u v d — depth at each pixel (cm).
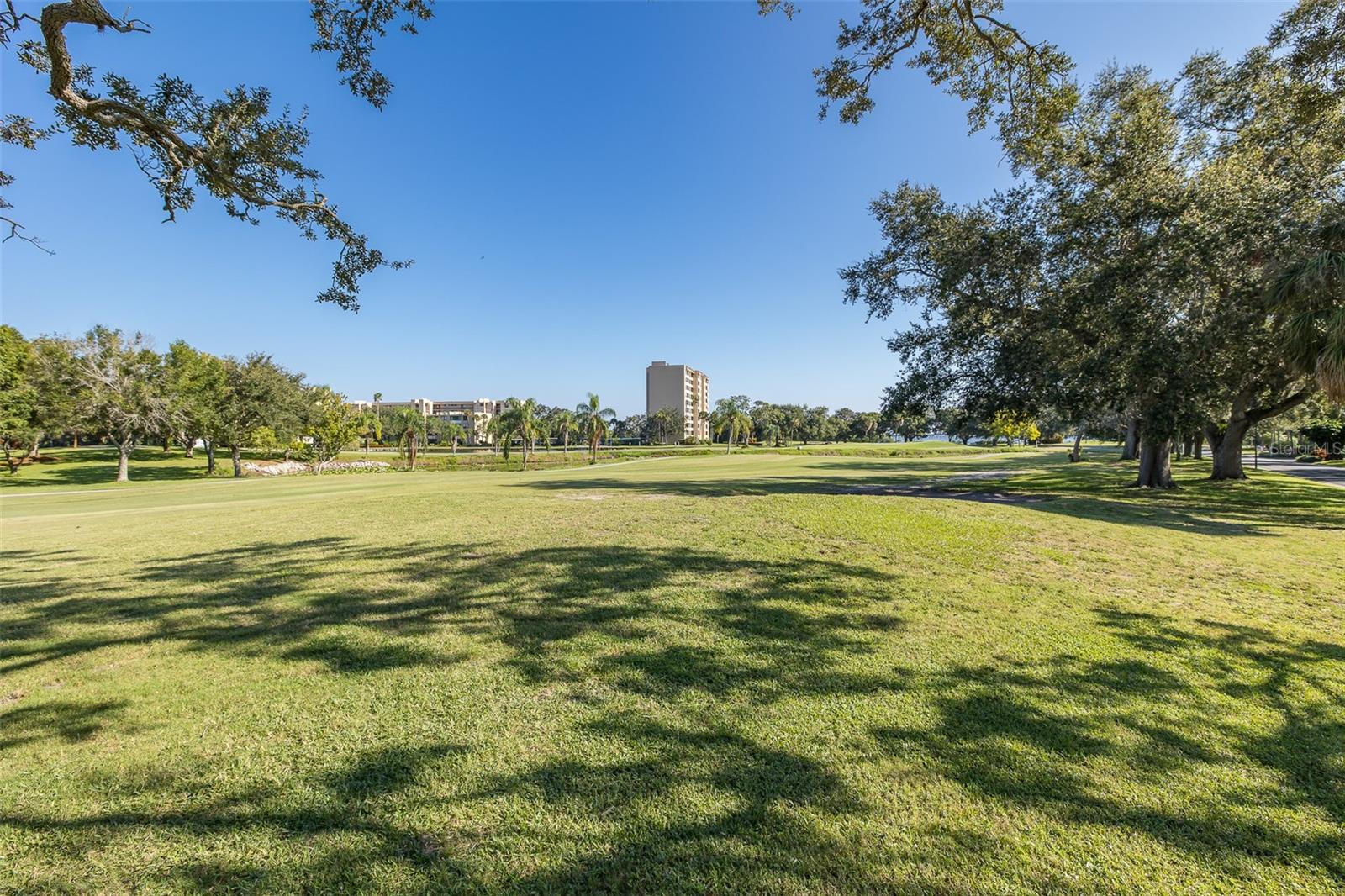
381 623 470
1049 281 1583
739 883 201
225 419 3897
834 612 488
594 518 1023
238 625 468
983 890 200
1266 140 1419
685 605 506
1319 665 386
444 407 17250
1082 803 244
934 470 3008
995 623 463
